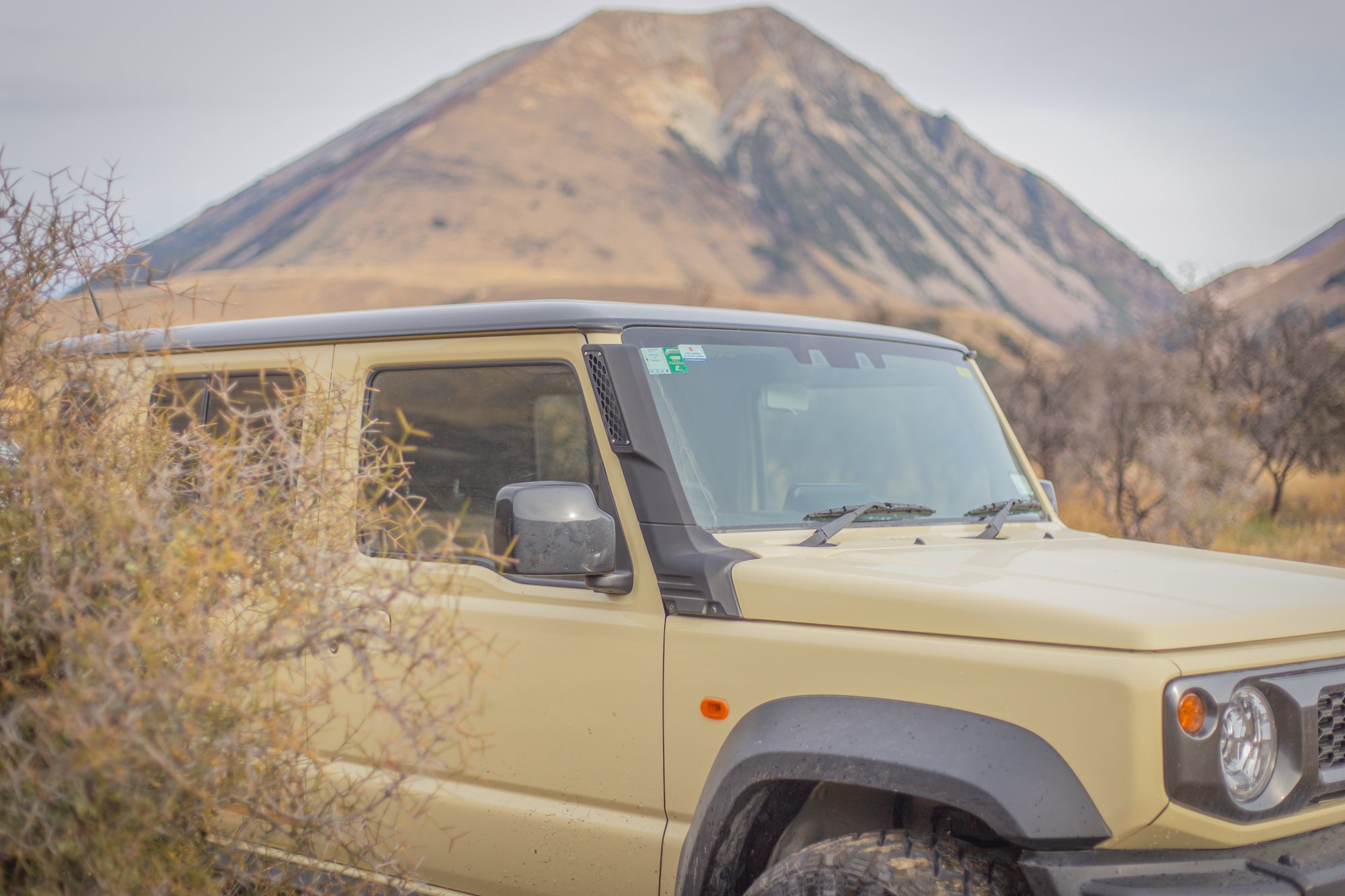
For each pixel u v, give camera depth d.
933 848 2.72
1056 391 25.16
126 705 2.25
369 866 3.07
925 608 2.80
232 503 2.52
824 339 3.93
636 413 3.21
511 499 2.90
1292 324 23.83
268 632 2.43
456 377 3.57
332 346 3.79
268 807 2.60
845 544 3.37
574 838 3.22
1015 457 4.27
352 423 3.53
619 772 3.15
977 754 2.60
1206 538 16.55
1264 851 2.59
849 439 3.74
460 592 3.12
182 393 4.02
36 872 2.44
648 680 3.11
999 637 2.70
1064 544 3.62
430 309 3.69
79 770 2.28
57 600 2.37
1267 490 23.19
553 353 3.37
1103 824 2.50
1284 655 2.73
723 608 3.03
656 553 3.14
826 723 2.79
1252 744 2.62
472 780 3.40
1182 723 2.51
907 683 2.76
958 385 4.29
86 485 2.54
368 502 2.92
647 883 3.10
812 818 3.09
